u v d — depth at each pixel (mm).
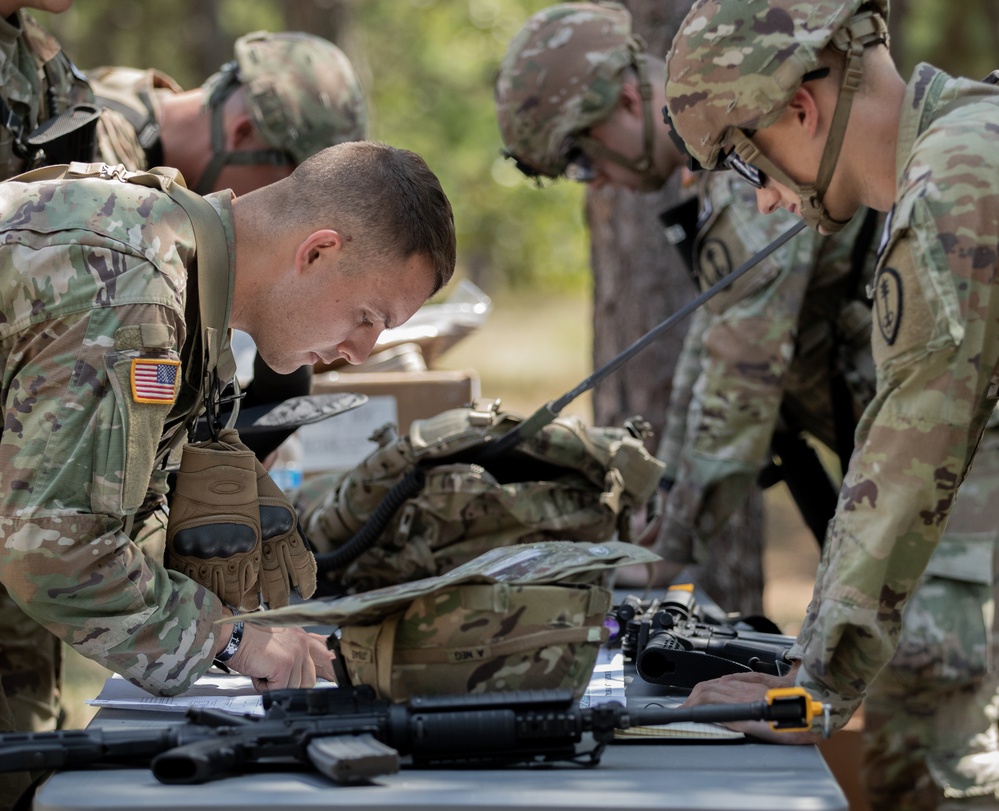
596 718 5625
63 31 44969
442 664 6004
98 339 6344
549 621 6070
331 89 11969
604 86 10938
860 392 10516
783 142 6840
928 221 5961
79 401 6328
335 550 9234
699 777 5492
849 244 10211
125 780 5406
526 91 11133
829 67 6688
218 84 11680
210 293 6871
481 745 5582
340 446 11867
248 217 7098
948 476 6016
